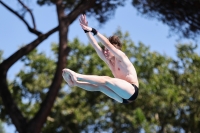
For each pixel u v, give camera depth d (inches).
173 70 1936.5
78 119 1873.8
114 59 502.3
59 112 1925.4
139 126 1809.8
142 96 1812.3
